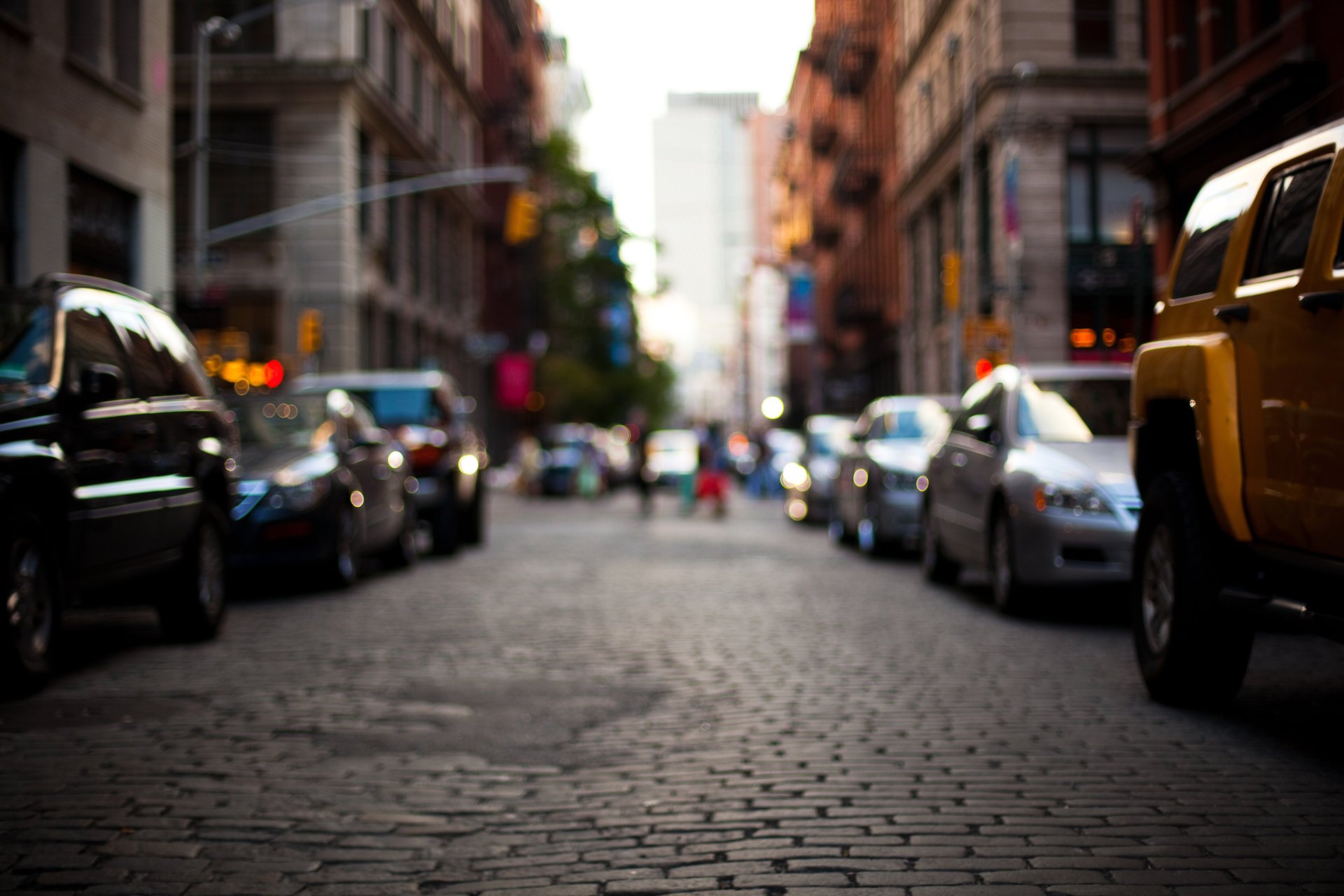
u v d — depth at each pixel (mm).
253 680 7641
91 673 7863
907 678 7590
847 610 10922
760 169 154125
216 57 36000
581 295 67938
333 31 36219
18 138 17953
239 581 13680
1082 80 32156
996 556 10531
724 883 4016
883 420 17266
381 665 8164
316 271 36156
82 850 4371
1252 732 6070
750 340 142750
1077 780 5203
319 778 5355
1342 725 6191
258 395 13305
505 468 63250
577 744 5961
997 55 32469
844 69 54125
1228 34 20031
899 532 15656
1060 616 10492
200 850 4387
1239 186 6297
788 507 25875
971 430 11211
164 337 9148
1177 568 6355
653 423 74938
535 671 7918
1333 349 5082
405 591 12672
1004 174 32094
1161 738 5930
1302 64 16938
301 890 3992
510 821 4727
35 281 7863
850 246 60594
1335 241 5191
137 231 21766
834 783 5211
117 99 20797
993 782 5191
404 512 14914
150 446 8312
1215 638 6250
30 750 5844
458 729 6277
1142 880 3967
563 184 67250
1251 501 5766
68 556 7281
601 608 11227
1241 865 4098
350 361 36750
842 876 4051
